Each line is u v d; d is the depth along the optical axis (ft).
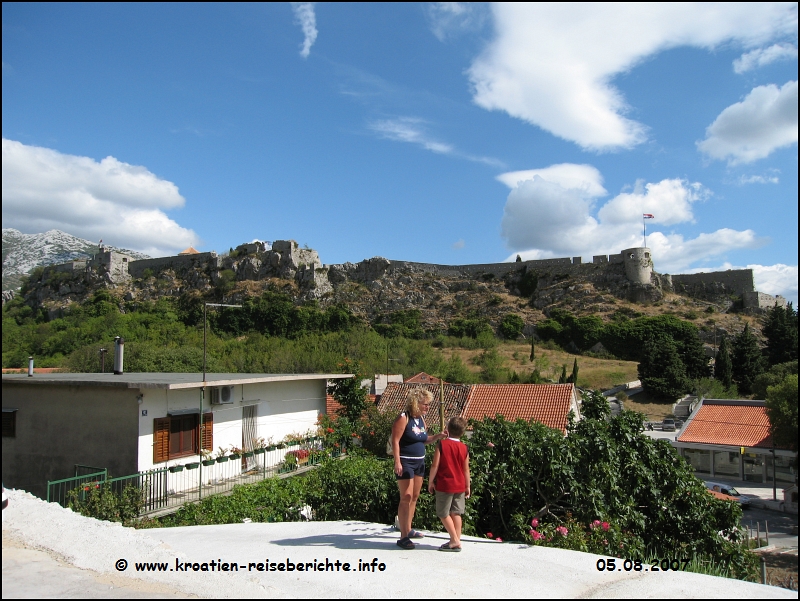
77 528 19.40
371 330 261.03
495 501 26.43
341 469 29.78
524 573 16.31
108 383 40.86
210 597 14.07
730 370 184.14
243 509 34.53
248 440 52.21
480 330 259.80
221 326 261.44
